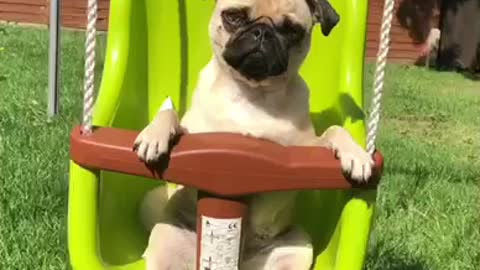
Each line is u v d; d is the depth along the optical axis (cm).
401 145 304
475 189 242
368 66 523
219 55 142
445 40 712
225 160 123
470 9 695
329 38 156
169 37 160
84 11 704
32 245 172
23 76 362
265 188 124
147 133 125
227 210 124
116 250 141
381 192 221
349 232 131
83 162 126
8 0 710
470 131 370
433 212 213
